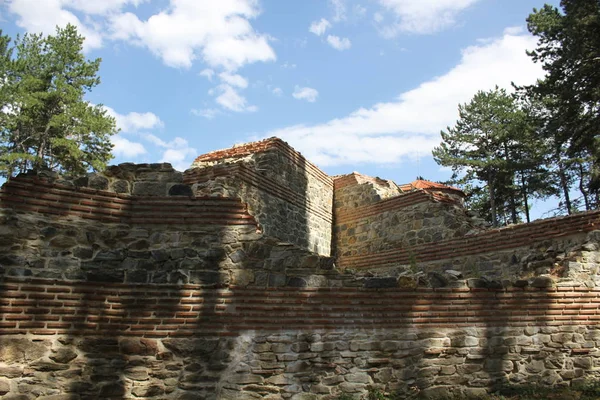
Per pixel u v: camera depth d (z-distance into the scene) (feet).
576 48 69.10
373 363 26.58
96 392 23.70
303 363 25.81
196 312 25.35
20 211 24.50
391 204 50.70
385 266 49.34
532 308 29.78
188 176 43.45
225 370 24.99
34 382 23.02
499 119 131.95
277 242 27.12
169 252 25.93
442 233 44.65
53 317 23.82
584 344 30.07
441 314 28.25
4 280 23.44
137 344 24.53
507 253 38.96
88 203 25.77
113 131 117.08
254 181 43.93
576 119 77.41
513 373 28.55
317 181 55.11
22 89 107.04
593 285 31.32
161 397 24.22
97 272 24.95
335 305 26.94
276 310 26.20
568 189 126.52
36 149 118.21
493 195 129.70
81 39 124.57
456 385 27.48
